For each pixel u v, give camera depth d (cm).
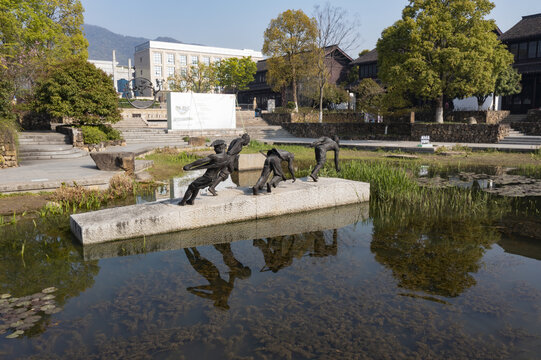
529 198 937
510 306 388
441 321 359
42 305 396
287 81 4044
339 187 852
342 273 479
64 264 515
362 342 324
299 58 3731
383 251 564
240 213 720
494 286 437
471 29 2247
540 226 699
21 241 612
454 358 302
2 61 1911
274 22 3744
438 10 2272
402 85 2359
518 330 342
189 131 2819
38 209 806
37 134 1833
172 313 377
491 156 1870
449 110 3197
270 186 756
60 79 1878
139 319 366
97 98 1947
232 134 3055
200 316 371
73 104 1909
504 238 627
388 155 1945
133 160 1180
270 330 344
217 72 5284
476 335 334
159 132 2722
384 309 383
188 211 664
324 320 361
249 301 403
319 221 733
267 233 654
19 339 332
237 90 5538
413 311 378
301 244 599
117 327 352
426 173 1367
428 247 583
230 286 443
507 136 2395
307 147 2366
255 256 544
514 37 3050
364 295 415
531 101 3091
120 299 410
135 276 473
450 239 623
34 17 2567
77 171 1152
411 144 2369
